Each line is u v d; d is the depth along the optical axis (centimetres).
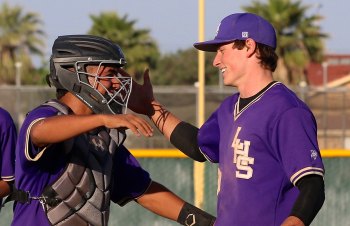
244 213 730
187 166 1588
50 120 695
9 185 997
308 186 690
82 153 734
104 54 745
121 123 682
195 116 4181
